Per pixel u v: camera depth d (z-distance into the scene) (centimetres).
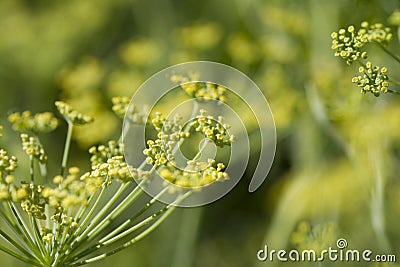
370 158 502
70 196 304
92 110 549
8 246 655
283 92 566
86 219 323
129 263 704
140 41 761
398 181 520
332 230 509
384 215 491
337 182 572
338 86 536
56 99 776
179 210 697
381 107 521
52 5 812
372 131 504
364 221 557
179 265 656
